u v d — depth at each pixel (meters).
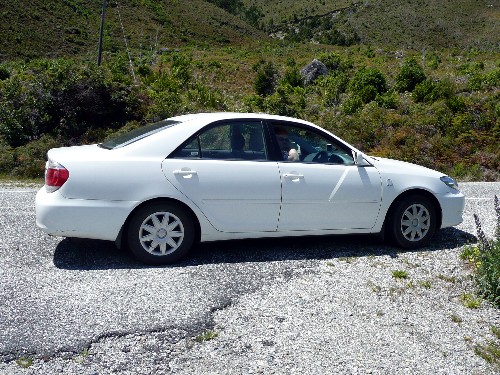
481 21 139.25
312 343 3.76
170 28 98.81
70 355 3.47
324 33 148.38
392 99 21.84
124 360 3.45
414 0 155.62
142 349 3.59
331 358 3.57
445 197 6.09
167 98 19.09
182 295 4.46
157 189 5.11
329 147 5.83
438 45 131.00
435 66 39.69
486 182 13.25
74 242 5.92
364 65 43.88
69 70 17.17
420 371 3.46
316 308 4.33
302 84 37.38
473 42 129.75
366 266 5.38
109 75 18.55
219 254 5.62
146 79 28.97
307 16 166.75
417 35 137.88
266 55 65.19
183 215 5.23
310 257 5.62
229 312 4.19
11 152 13.91
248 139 5.53
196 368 3.39
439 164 15.45
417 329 4.05
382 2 158.25
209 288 4.64
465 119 17.70
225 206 5.32
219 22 117.38
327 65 42.41
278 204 5.46
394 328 4.05
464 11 144.75
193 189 5.20
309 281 4.90
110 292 4.48
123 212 5.05
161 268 5.13
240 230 5.41
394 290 4.77
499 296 4.57
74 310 4.11
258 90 36.88
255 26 164.88
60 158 5.11
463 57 50.28
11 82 16.56
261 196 5.39
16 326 3.81
